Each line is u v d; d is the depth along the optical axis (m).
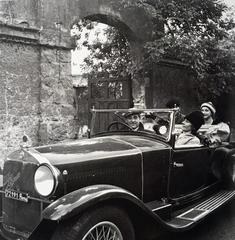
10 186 3.71
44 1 7.86
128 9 9.77
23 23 7.56
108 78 10.35
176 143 4.94
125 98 10.48
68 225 3.06
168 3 9.73
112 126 5.18
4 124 7.31
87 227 3.09
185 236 4.59
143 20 10.19
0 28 7.17
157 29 10.18
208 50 10.67
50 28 7.98
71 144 4.09
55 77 8.11
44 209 3.16
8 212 3.77
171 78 11.48
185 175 4.72
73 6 8.48
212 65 11.06
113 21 9.65
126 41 10.70
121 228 3.37
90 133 4.95
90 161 3.59
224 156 5.63
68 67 8.34
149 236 3.81
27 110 7.67
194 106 12.48
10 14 7.34
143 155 4.07
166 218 4.12
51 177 3.29
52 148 3.83
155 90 10.80
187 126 5.24
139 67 9.95
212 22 10.35
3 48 7.28
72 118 8.41
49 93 8.01
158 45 9.41
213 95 11.85
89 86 10.13
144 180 4.09
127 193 3.33
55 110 8.11
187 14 9.77
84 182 3.52
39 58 7.86
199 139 5.23
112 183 3.77
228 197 5.25
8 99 7.37
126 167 3.89
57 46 8.10
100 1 9.12
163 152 4.29
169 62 10.98
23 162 3.60
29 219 3.55
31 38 7.64
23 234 3.62
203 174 5.21
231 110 12.65
